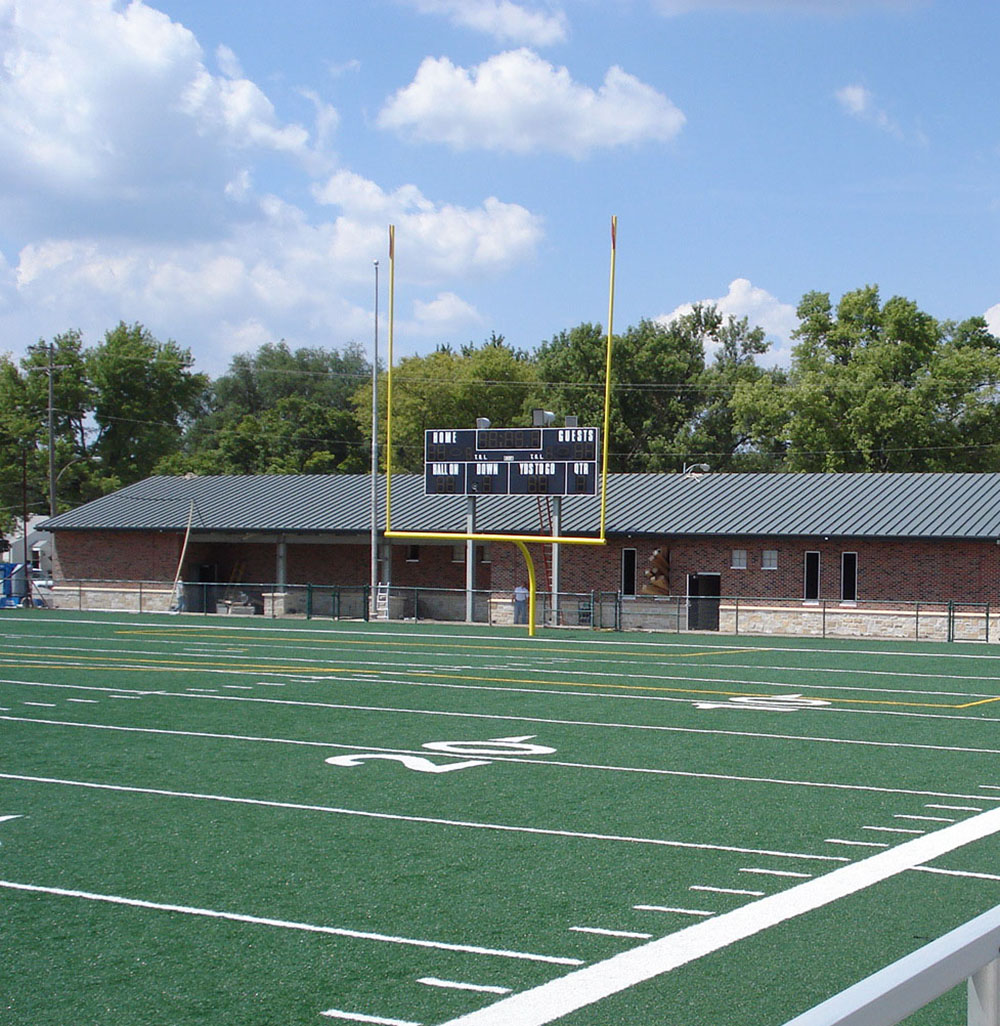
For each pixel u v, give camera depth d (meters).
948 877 8.01
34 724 15.46
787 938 6.68
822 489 40.16
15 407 76.94
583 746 13.77
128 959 6.31
